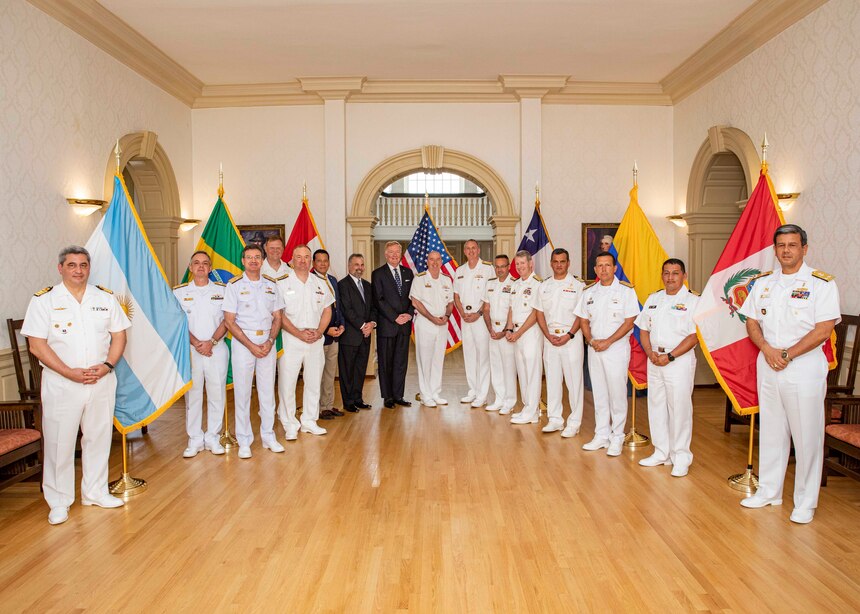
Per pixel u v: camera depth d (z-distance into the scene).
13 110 4.56
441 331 6.26
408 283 6.24
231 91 7.79
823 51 4.96
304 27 6.00
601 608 2.51
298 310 5.00
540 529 3.27
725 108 6.58
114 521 3.42
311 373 5.16
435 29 6.09
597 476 4.12
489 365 6.23
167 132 7.21
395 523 3.36
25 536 3.23
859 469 3.98
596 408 4.76
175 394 4.16
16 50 4.59
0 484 3.41
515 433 5.23
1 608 2.52
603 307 4.55
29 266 4.75
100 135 5.75
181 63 6.99
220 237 5.62
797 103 5.32
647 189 7.95
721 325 3.95
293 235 6.91
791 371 3.33
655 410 4.31
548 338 5.04
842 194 4.77
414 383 7.77
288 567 2.87
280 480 4.06
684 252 7.65
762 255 3.93
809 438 3.33
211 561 2.93
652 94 7.85
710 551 3.00
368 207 7.93
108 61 5.89
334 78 7.58
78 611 2.50
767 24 5.61
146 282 4.07
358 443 4.93
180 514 3.50
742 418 5.22
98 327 3.54
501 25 5.99
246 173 7.93
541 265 6.97
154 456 4.64
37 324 3.41
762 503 3.56
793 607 2.50
